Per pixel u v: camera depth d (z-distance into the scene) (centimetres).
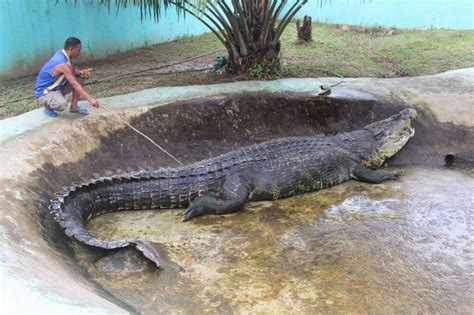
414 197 515
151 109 611
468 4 1189
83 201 457
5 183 418
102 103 626
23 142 493
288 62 930
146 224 471
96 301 268
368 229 449
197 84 750
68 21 946
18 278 265
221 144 629
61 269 330
